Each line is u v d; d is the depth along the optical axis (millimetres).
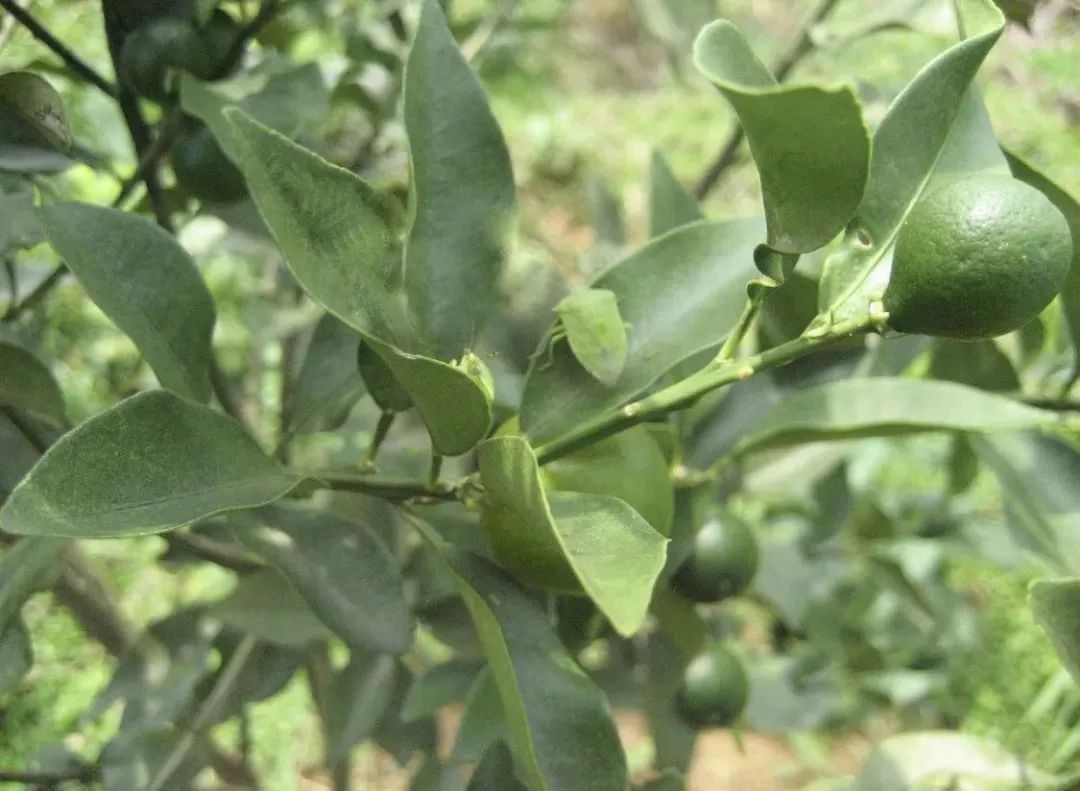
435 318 350
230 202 403
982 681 1098
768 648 878
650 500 346
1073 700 1039
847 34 561
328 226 317
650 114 1968
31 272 475
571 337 336
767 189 297
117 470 302
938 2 542
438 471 337
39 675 825
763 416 440
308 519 369
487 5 686
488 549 371
